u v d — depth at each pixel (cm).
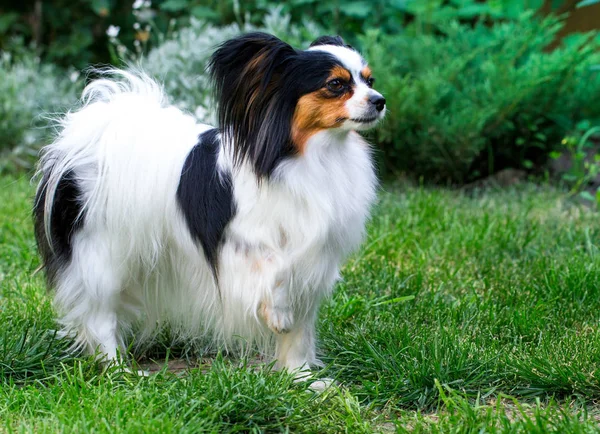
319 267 340
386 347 384
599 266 484
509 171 755
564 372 338
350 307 434
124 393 325
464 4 820
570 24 885
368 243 550
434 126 714
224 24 889
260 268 336
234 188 336
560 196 684
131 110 354
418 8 801
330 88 321
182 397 316
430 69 750
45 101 888
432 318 428
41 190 366
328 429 307
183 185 344
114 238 350
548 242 563
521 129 747
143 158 344
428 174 754
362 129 326
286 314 344
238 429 305
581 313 433
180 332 396
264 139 324
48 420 301
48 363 363
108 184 344
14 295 459
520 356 367
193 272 359
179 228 349
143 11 962
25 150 864
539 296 455
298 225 330
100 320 365
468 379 347
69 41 995
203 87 747
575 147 746
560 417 317
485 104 719
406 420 315
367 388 339
